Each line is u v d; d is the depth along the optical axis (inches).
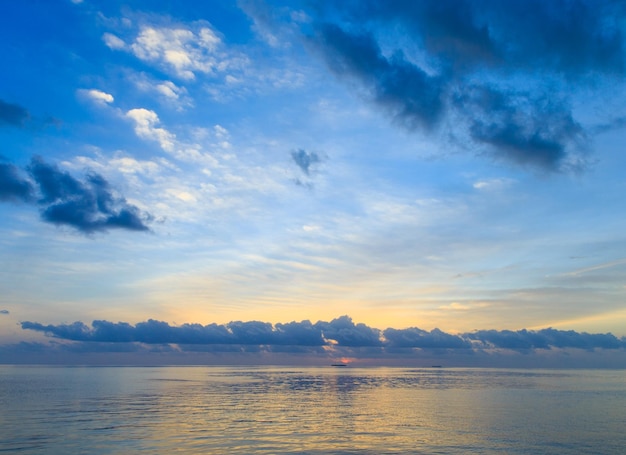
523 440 2039.9
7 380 7096.5
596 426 2433.6
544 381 7485.2
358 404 3604.8
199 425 2416.3
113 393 4638.3
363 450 1807.3
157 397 4200.3
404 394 4665.4
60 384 6092.5
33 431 2209.6
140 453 1743.4
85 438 2031.3
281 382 7234.3
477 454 1761.8
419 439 2041.1
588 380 7834.6
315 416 2827.3
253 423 2504.9
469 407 3373.5
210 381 7416.3
